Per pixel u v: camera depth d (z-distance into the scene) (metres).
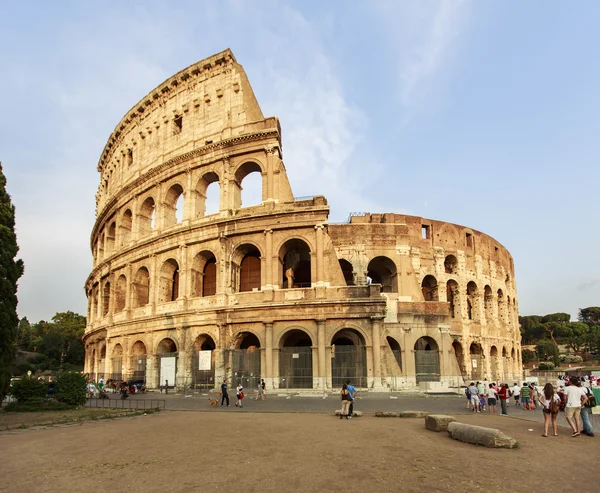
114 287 71.75
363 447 20.30
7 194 44.50
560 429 25.94
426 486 14.52
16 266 42.69
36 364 131.00
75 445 22.03
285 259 60.47
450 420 24.81
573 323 192.00
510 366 84.56
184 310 56.62
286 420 30.03
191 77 67.38
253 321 52.81
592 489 14.33
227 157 59.91
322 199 55.19
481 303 77.88
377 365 49.88
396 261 63.97
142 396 51.31
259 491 14.01
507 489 14.30
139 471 16.64
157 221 65.25
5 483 15.55
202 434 24.41
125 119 76.94
